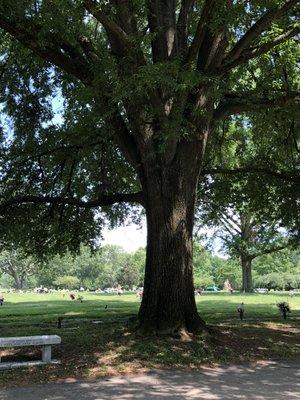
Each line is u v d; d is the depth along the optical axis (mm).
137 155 12320
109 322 15477
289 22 10602
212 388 7707
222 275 92875
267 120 15250
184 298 11312
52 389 7551
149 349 9930
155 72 8352
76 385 7812
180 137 10898
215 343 10883
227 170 16906
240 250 47719
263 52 10719
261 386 7875
